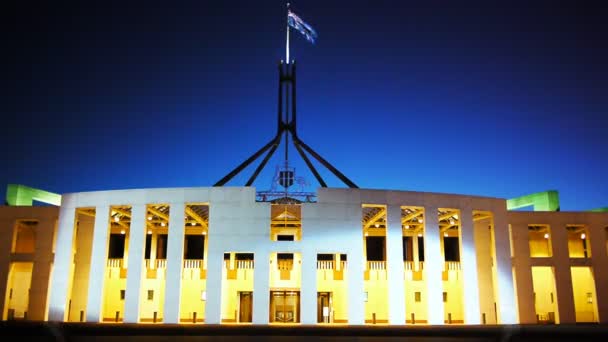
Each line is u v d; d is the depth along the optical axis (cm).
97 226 4025
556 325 4072
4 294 4297
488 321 4806
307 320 3741
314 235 3859
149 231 5228
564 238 4591
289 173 4291
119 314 4747
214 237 3853
